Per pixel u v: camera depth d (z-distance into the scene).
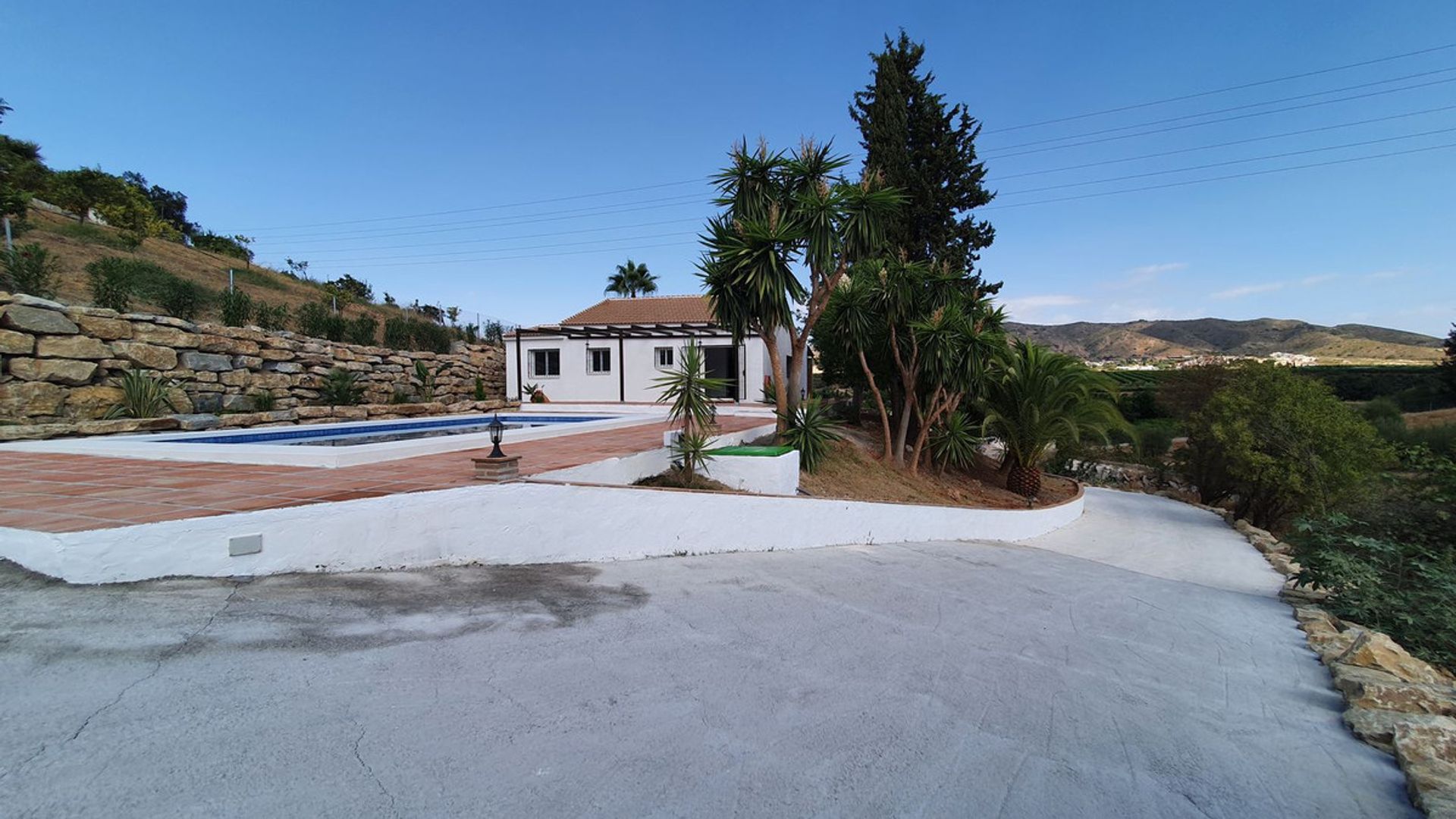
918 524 9.70
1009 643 4.44
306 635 3.38
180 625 3.35
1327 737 3.28
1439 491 10.45
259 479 5.85
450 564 4.96
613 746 2.59
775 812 2.23
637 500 6.01
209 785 2.12
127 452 8.28
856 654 3.91
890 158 19.86
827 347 18.25
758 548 7.13
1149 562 10.62
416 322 22.86
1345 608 6.48
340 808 2.06
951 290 13.13
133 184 34.41
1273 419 15.48
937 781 2.53
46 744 2.25
